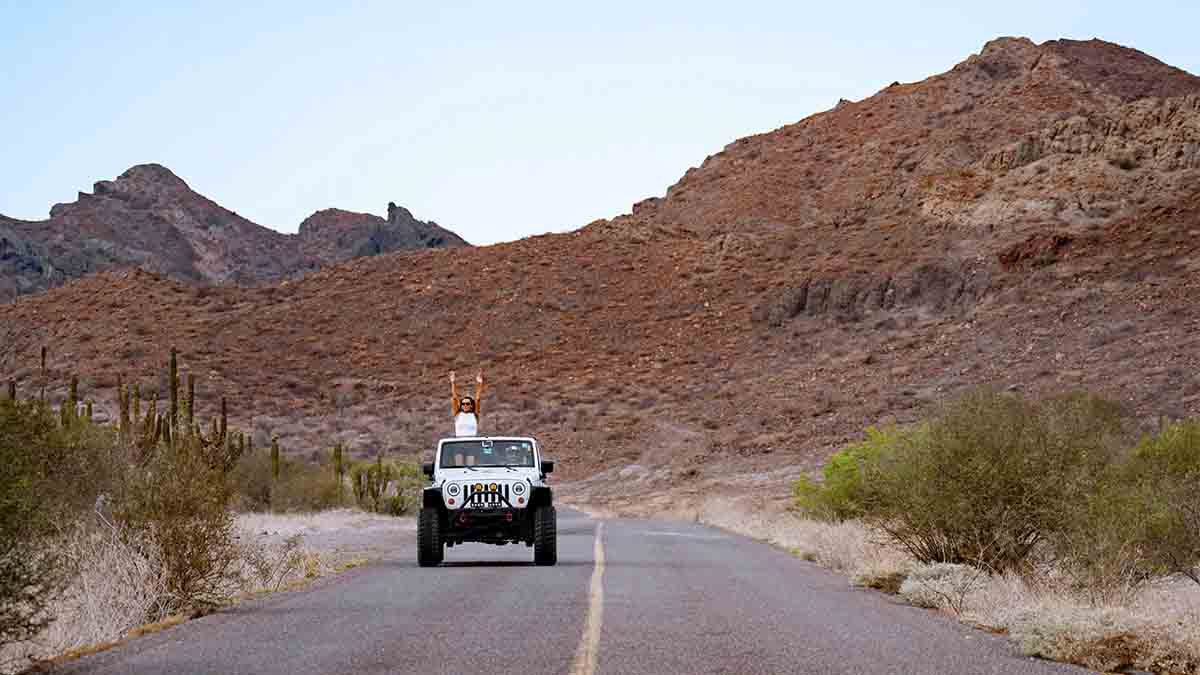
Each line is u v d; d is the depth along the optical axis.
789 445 79.81
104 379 106.00
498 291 130.50
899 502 20.67
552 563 23.59
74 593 13.91
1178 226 102.31
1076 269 100.00
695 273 130.75
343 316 126.50
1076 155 128.88
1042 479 19.61
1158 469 23.70
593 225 153.00
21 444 12.51
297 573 20.66
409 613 15.20
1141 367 73.88
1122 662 11.58
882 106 180.25
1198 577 19.53
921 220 126.00
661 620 14.42
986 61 180.50
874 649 12.28
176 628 13.96
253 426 98.06
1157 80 169.38
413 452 92.44
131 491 16.22
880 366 93.81
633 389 103.19
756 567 23.45
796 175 165.88
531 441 25.28
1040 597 16.64
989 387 21.28
